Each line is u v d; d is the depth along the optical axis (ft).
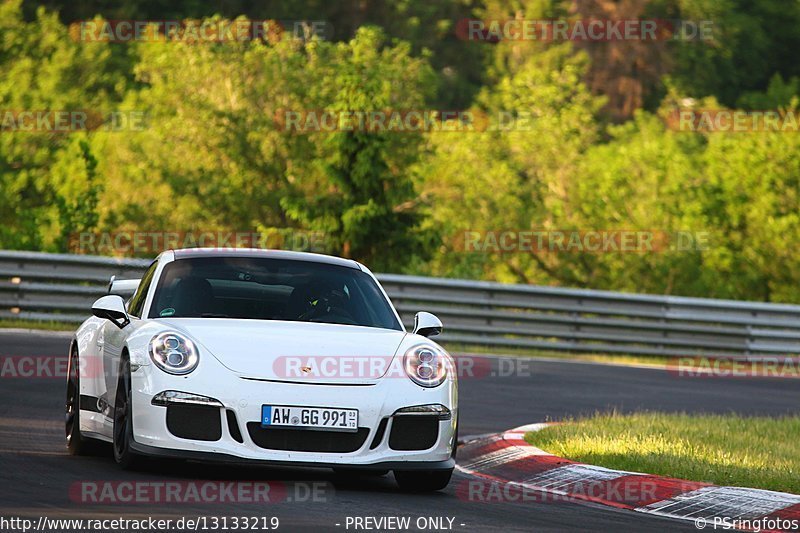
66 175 402.11
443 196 423.23
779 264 380.78
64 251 292.61
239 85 410.52
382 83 340.39
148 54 435.94
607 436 120.37
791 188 389.19
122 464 87.71
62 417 124.57
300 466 82.69
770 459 108.47
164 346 84.99
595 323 255.29
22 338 187.01
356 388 84.64
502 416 153.48
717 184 395.14
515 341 246.88
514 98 513.86
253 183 399.44
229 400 82.48
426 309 242.17
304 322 93.04
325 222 304.91
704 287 377.91
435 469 86.58
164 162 398.21
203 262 98.17
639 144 433.07
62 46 527.40
